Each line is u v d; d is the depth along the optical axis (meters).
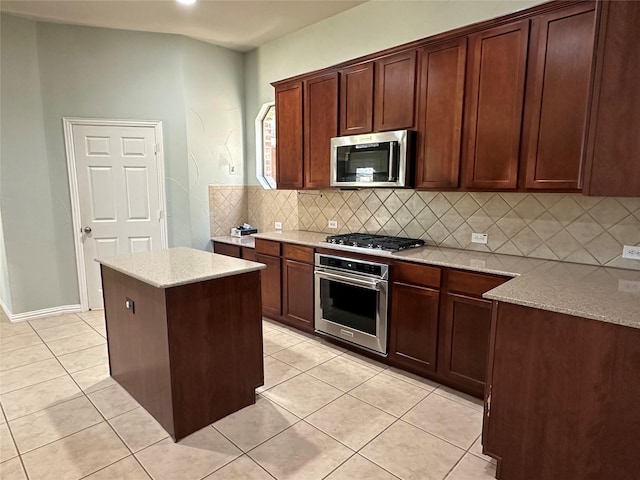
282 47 4.43
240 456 2.06
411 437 2.22
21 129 3.85
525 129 2.42
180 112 4.47
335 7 3.66
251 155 5.05
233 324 2.39
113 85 4.17
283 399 2.60
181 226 4.63
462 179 2.73
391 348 2.97
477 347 2.51
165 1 3.48
